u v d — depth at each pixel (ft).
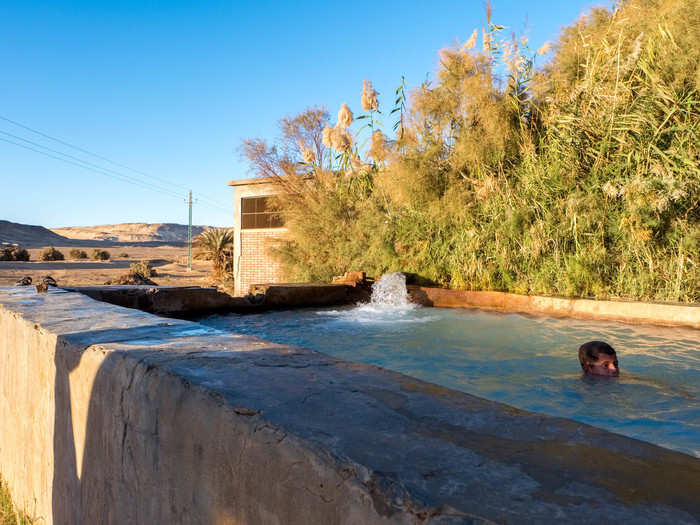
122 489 5.68
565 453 3.32
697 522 2.42
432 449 3.33
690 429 8.27
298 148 40.55
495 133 26.40
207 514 4.28
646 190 19.97
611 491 2.77
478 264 26.78
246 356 5.90
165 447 4.90
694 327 18.15
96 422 6.29
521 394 10.53
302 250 38.19
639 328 18.70
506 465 3.10
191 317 21.38
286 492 3.43
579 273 22.38
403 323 20.71
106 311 10.19
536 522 2.41
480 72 27.96
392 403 4.30
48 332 7.91
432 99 28.84
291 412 3.96
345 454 3.18
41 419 8.29
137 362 5.58
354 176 35.27
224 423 4.10
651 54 21.39
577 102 24.34
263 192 44.73
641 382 11.46
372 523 2.78
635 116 21.30
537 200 24.97
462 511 2.51
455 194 27.73
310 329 19.30
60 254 154.40
